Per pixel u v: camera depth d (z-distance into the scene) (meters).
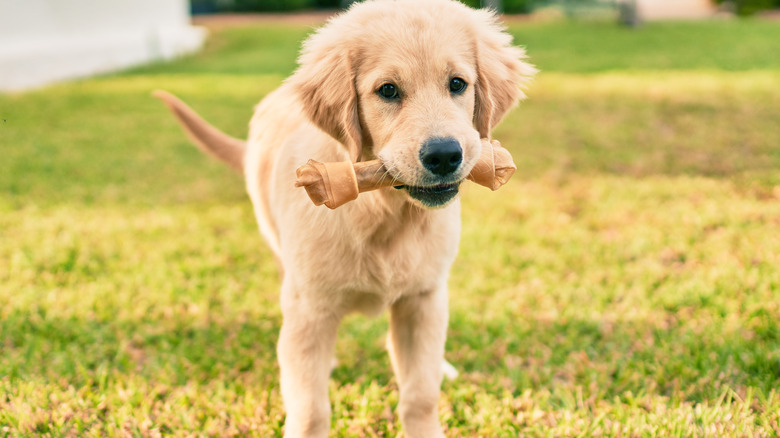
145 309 1.10
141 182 1.81
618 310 1.07
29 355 0.98
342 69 0.76
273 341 1.03
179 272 1.21
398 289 0.80
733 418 0.83
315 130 0.82
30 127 2.45
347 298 0.80
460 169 0.71
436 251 0.80
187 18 5.55
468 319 1.07
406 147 0.71
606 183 1.67
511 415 0.87
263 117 0.98
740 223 1.34
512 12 6.88
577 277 1.18
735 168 1.74
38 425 0.85
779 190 1.55
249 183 0.98
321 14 7.98
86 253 1.30
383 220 0.77
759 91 2.70
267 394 0.91
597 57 3.92
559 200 1.58
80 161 2.00
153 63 4.27
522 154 1.98
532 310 1.09
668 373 0.92
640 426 0.83
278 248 0.91
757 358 0.92
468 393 0.91
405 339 0.83
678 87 2.88
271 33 5.75
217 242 1.37
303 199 0.78
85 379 0.93
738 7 6.64
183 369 0.96
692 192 1.57
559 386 0.92
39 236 1.39
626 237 1.33
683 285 1.11
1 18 3.34
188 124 1.10
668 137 2.10
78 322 1.06
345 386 0.94
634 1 5.45
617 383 0.91
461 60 0.75
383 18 0.76
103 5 4.14
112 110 2.77
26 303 1.10
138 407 0.89
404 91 0.73
